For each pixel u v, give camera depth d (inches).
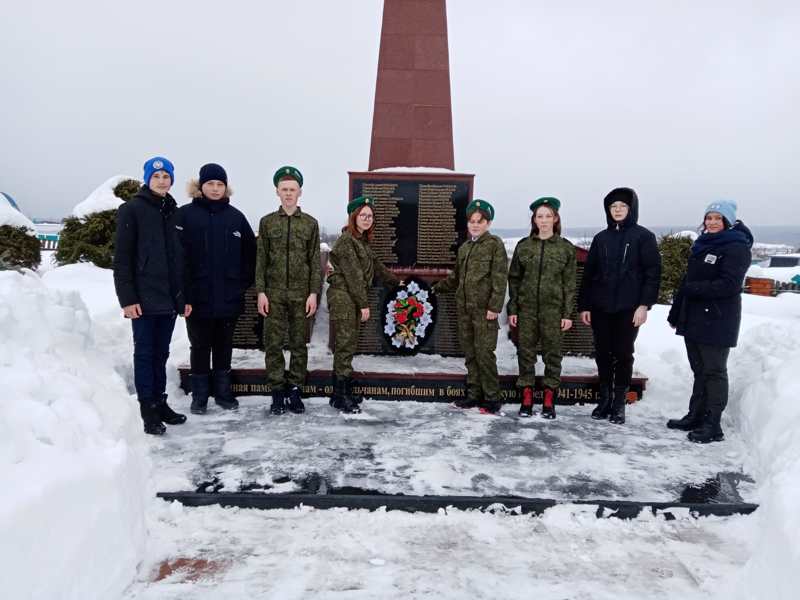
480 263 179.9
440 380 197.2
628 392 199.0
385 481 133.3
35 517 86.7
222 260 175.5
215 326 181.9
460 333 189.8
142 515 112.2
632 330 176.2
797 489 99.0
